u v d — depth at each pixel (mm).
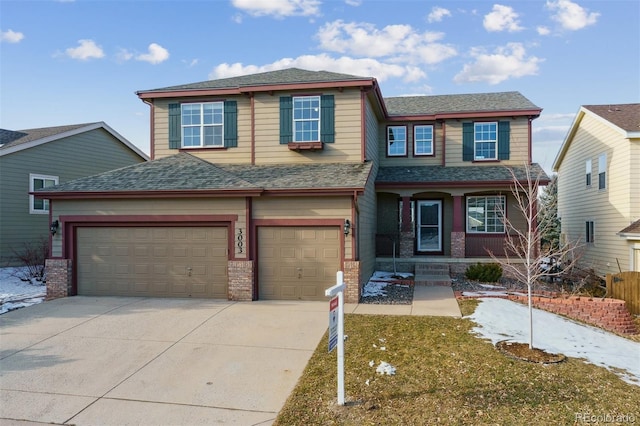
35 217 18047
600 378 6117
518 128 16734
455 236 15555
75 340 7910
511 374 6125
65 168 19438
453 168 16844
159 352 7266
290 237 11242
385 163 17766
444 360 6660
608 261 15844
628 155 14297
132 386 5980
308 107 13523
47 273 11781
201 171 12375
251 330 8430
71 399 5594
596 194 17047
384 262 15914
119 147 22766
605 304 10164
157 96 14234
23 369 6602
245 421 4996
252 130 13727
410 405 5207
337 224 10945
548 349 7297
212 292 11469
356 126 13273
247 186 11016
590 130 17703
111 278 11844
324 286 11109
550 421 4812
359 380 5969
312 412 5086
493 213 16516
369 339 7699
